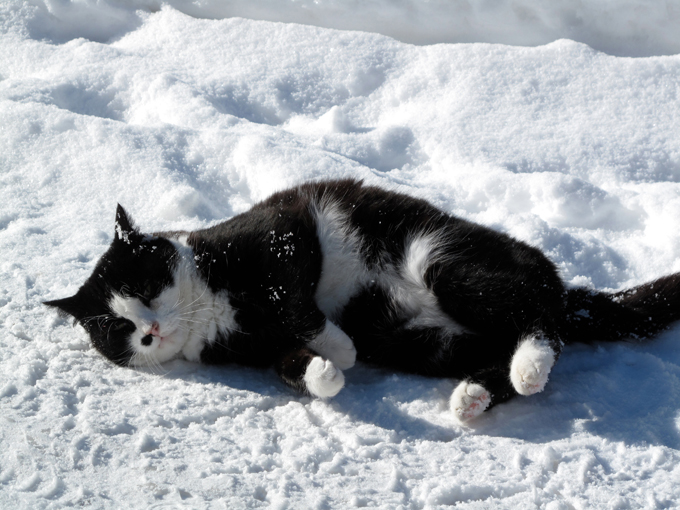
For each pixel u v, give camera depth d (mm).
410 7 3021
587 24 2889
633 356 2309
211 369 2322
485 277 2311
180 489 2135
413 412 2252
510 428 2230
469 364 2318
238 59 2941
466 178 2588
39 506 2113
